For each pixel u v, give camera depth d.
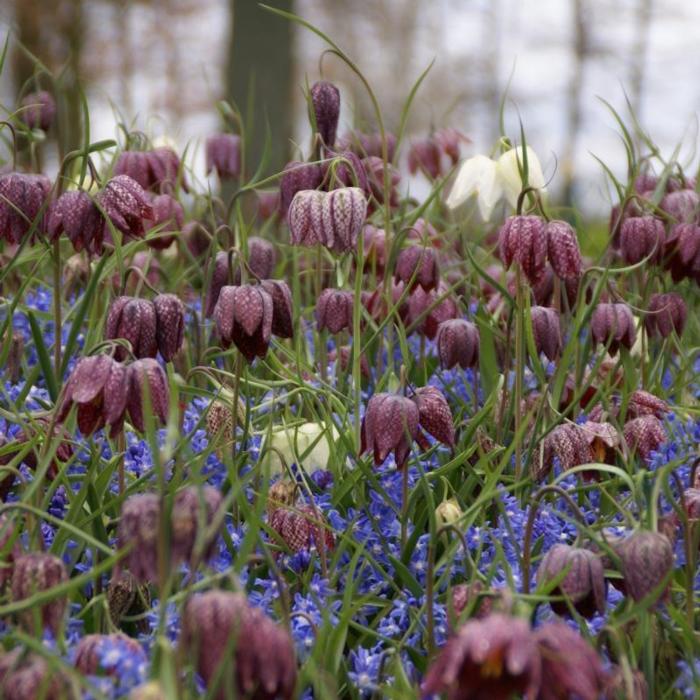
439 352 2.09
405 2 12.74
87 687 1.71
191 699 1.75
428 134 2.53
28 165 2.43
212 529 1.74
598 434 1.97
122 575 1.86
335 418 2.08
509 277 2.29
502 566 1.90
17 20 8.43
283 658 1.72
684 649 1.85
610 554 1.81
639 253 2.16
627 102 2.18
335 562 1.89
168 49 10.23
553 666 1.72
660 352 2.21
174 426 1.73
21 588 1.79
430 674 1.72
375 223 2.31
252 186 2.13
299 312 2.19
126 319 1.95
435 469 2.03
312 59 11.56
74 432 1.98
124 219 1.98
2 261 2.26
